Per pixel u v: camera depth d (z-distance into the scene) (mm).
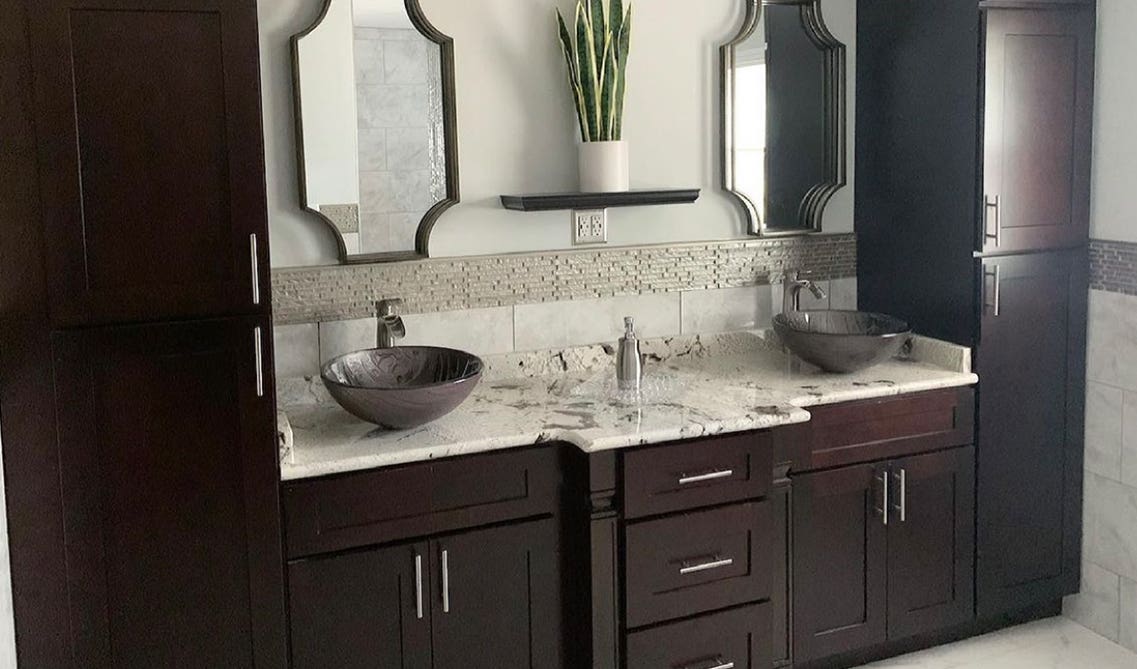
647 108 3234
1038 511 3289
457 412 2781
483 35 3010
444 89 2951
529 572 2652
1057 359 3250
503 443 2574
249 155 2250
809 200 3447
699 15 3260
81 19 2109
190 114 2201
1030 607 3412
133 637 2307
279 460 2377
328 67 2832
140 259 2203
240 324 2295
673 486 2623
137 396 2240
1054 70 3117
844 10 3426
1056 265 3205
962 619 3230
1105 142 3189
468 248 3066
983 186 3057
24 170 2113
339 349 2934
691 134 3297
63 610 2250
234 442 2326
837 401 2939
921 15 3191
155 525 2291
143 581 2297
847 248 3508
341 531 2459
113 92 2145
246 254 2273
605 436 2551
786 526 2887
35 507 2205
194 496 2312
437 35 2916
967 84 3057
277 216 2863
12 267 2133
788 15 3348
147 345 2230
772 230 3414
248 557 2373
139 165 2180
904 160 3307
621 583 2619
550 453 2639
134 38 2146
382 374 2848
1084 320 3279
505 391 2984
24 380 2166
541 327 3154
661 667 2658
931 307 3260
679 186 3303
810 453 2883
